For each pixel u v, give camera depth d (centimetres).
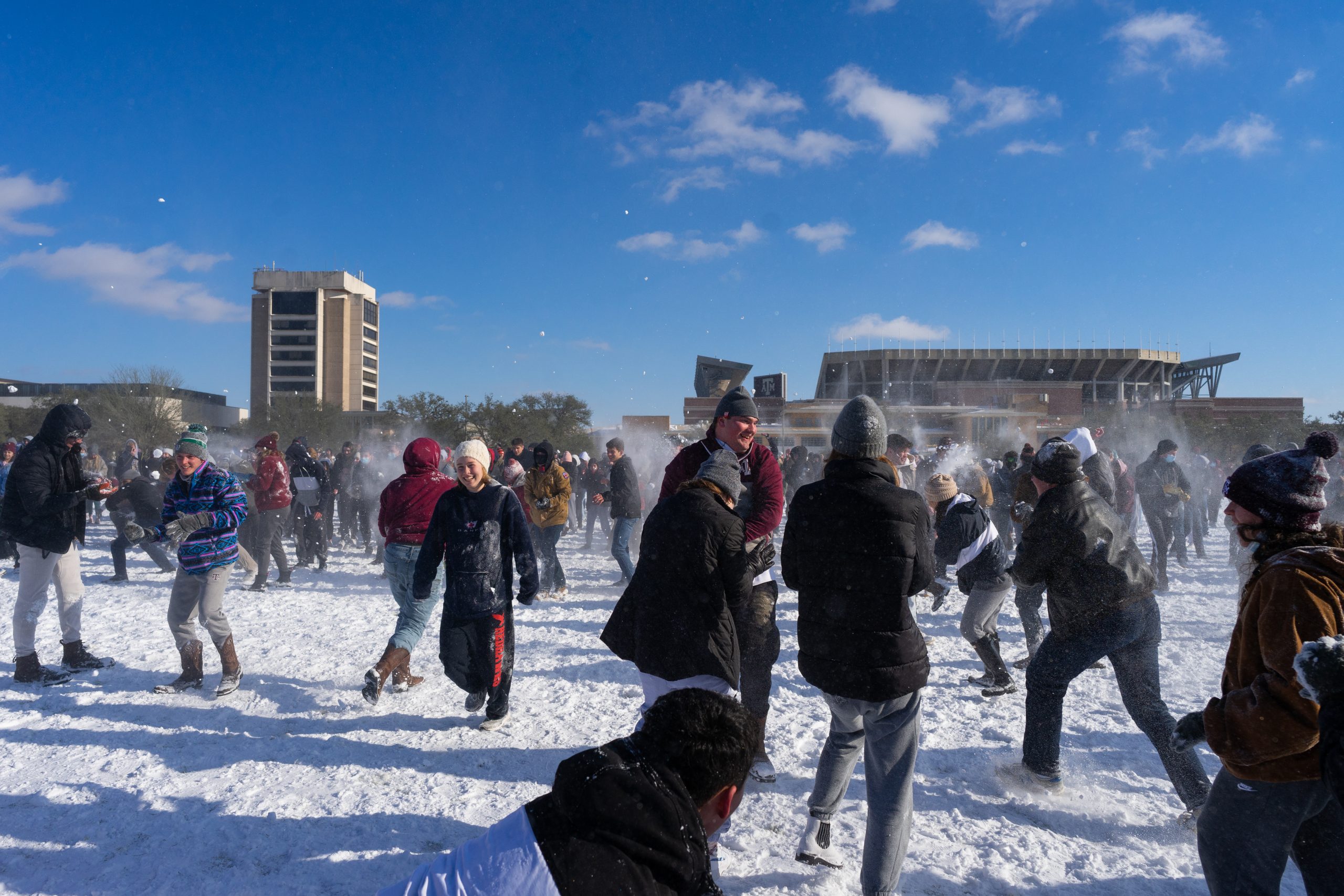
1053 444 332
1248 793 200
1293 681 181
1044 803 341
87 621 689
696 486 304
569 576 1012
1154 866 289
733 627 298
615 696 490
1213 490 1550
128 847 303
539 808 129
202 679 500
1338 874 201
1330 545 204
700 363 9131
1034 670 348
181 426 4266
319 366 11925
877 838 257
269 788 355
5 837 310
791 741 417
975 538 482
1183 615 752
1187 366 11775
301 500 1011
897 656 257
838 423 278
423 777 368
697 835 129
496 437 3709
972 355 11150
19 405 7625
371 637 641
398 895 121
